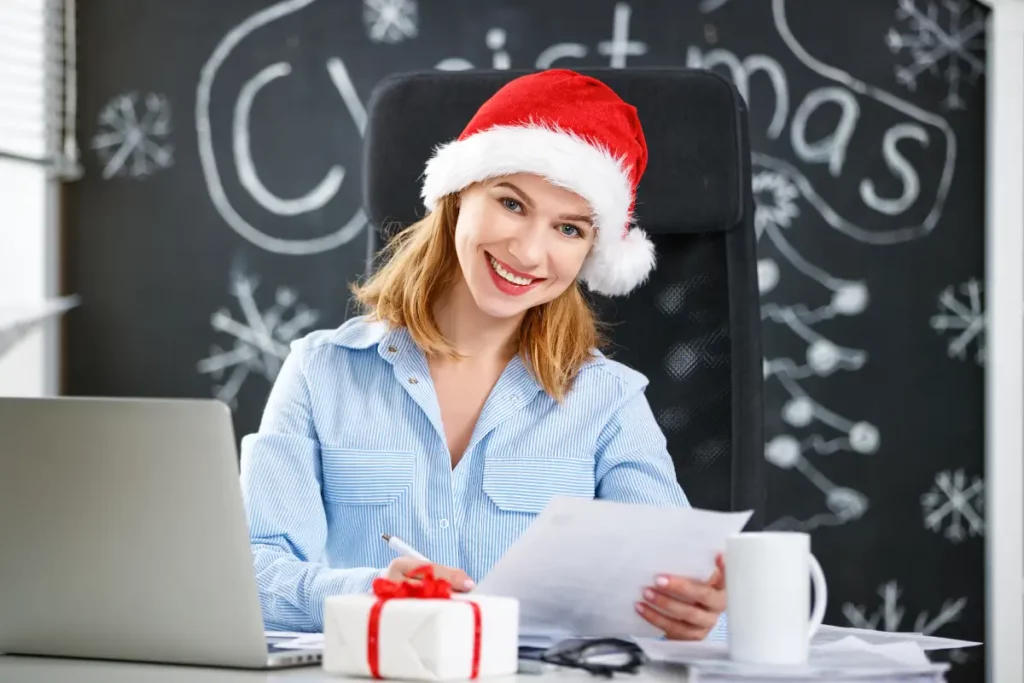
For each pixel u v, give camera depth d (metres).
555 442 1.50
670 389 1.68
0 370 2.52
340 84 2.84
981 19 2.90
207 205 2.83
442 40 2.85
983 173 2.90
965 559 2.87
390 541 1.10
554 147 1.42
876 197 2.88
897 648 0.98
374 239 1.71
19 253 2.61
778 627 0.91
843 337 2.88
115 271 2.81
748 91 2.87
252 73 2.84
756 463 1.66
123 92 2.83
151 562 0.94
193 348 2.82
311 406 1.51
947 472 2.88
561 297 1.54
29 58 2.61
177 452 0.92
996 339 2.85
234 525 0.91
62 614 0.98
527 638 1.09
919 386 2.88
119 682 0.89
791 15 2.87
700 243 1.70
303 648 1.01
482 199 1.45
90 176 2.81
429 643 0.85
